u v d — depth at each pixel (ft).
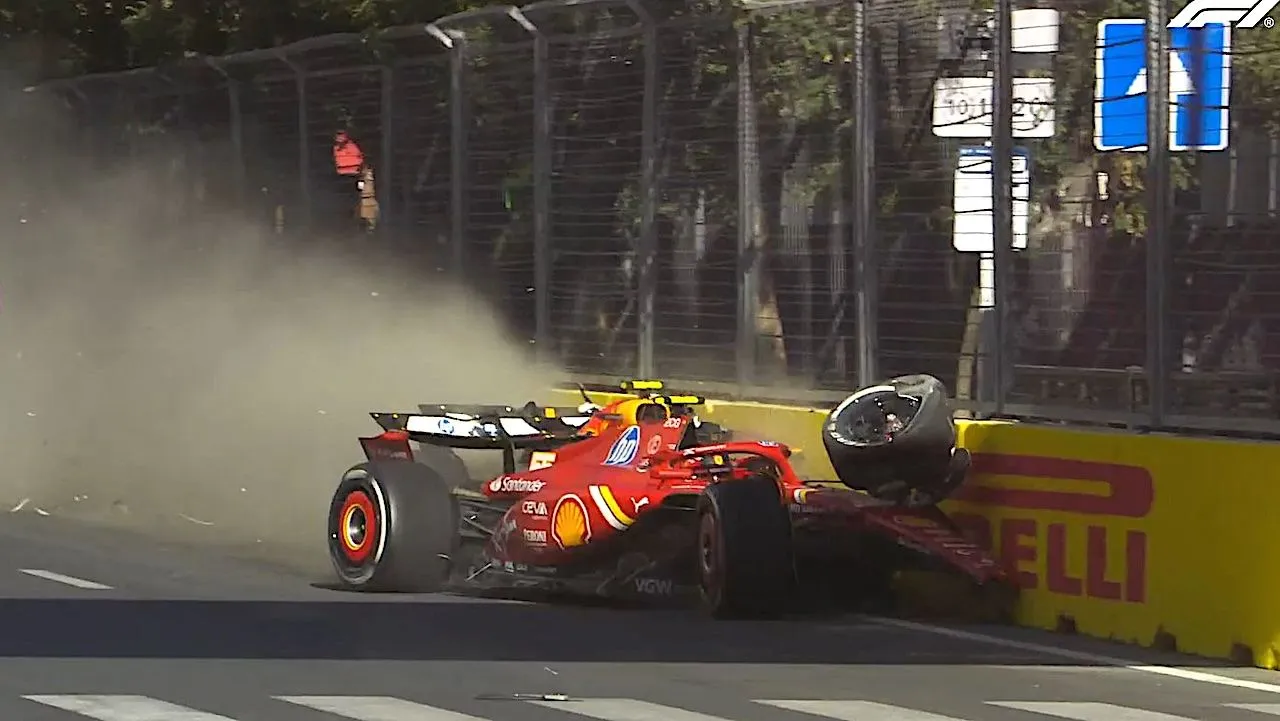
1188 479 145.38
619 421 170.19
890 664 137.49
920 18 177.68
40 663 131.85
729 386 201.16
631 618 156.76
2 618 151.23
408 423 177.37
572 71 221.66
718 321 202.59
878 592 167.22
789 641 146.51
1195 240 152.97
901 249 180.04
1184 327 153.69
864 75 183.42
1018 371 168.04
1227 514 142.61
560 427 176.55
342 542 172.65
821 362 189.88
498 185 233.55
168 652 136.77
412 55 247.70
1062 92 164.45
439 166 243.40
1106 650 146.00
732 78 199.82
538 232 227.40
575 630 150.10
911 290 179.01
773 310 195.52
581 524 161.99
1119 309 159.02
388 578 168.86
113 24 341.82
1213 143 151.84
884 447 156.66
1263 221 147.95
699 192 204.95
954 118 174.50
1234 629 141.79
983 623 157.99
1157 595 147.13
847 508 156.15
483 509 175.83
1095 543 152.05
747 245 198.59
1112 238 159.84
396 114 250.57
